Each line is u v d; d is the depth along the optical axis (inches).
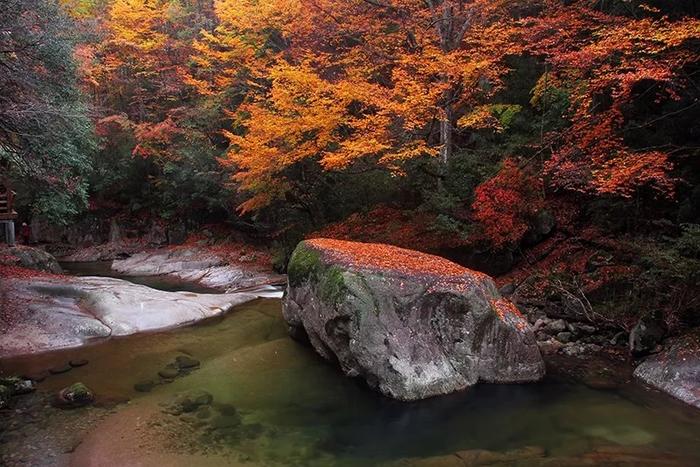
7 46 345.1
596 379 287.7
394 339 272.7
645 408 250.1
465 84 467.5
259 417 244.4
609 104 439.5
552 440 220.8
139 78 925.8
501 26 473.1
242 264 749.9
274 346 349.4
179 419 240.5
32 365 311.7
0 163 568.1
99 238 1010.1
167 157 884.6
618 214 433.7
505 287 427.8
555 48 387.5
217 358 331.3
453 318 283.6
